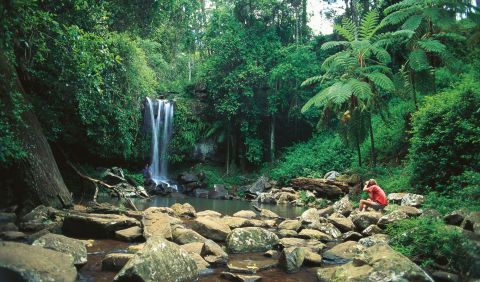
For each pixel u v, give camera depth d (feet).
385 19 46.91
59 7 32.27
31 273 12.32
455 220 21.11
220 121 80.12
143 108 70.03
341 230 27.86
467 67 50.67
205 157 81.15
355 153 61.52
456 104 34.27
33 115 29.17
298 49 77.00
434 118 35.60
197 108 80.64
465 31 43.88
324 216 36.04
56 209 27.27
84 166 54.03
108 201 43.45
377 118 62.95
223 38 77.05
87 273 15.31
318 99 46.21
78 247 17.19
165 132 75.41
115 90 50.67
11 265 12.24
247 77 75.77
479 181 27.48
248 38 78.38
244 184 75.82
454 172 33.17
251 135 81.51
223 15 78.59
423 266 16.58
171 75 93.81
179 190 70.44
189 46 92.43
